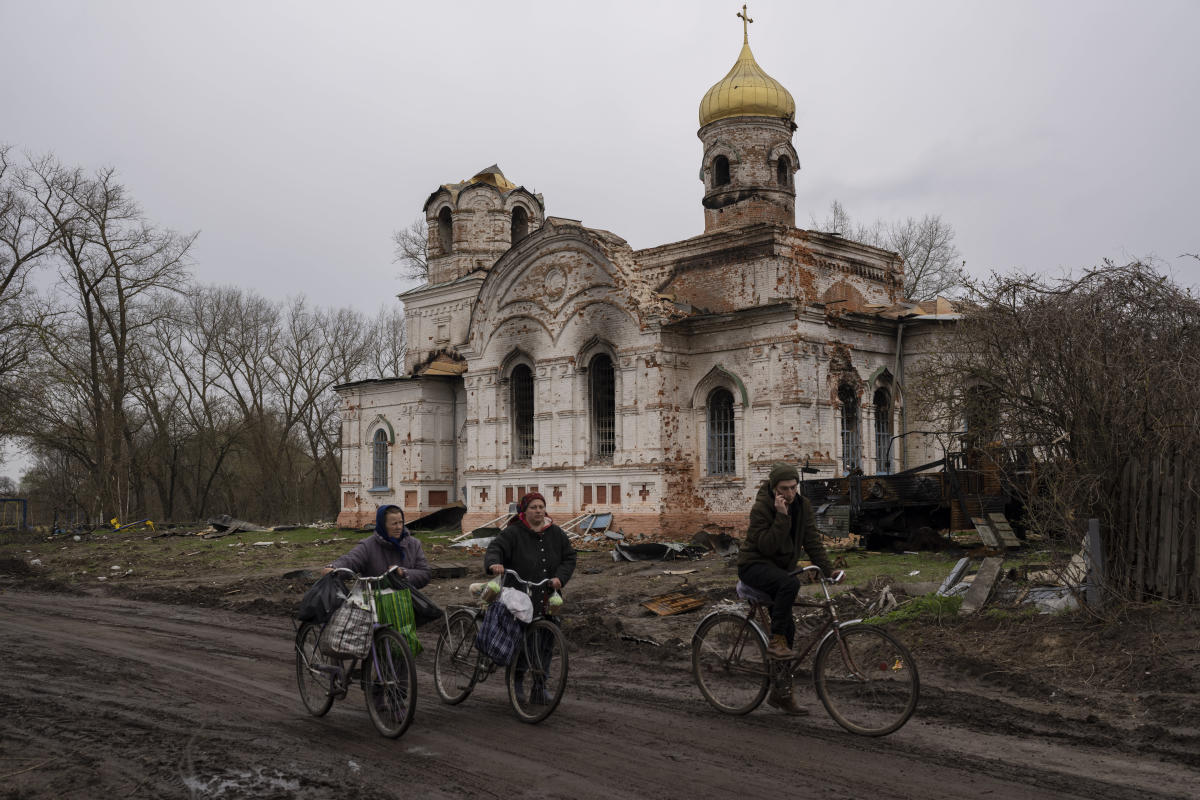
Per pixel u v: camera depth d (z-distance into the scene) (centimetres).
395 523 936
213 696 1030
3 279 4562
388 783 713
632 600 1666
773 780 699
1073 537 1195
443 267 4300
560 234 3134
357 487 4181
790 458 2708
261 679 1127
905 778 698
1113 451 1184
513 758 772
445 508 3634
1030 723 838
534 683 899
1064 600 1186
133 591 2094
